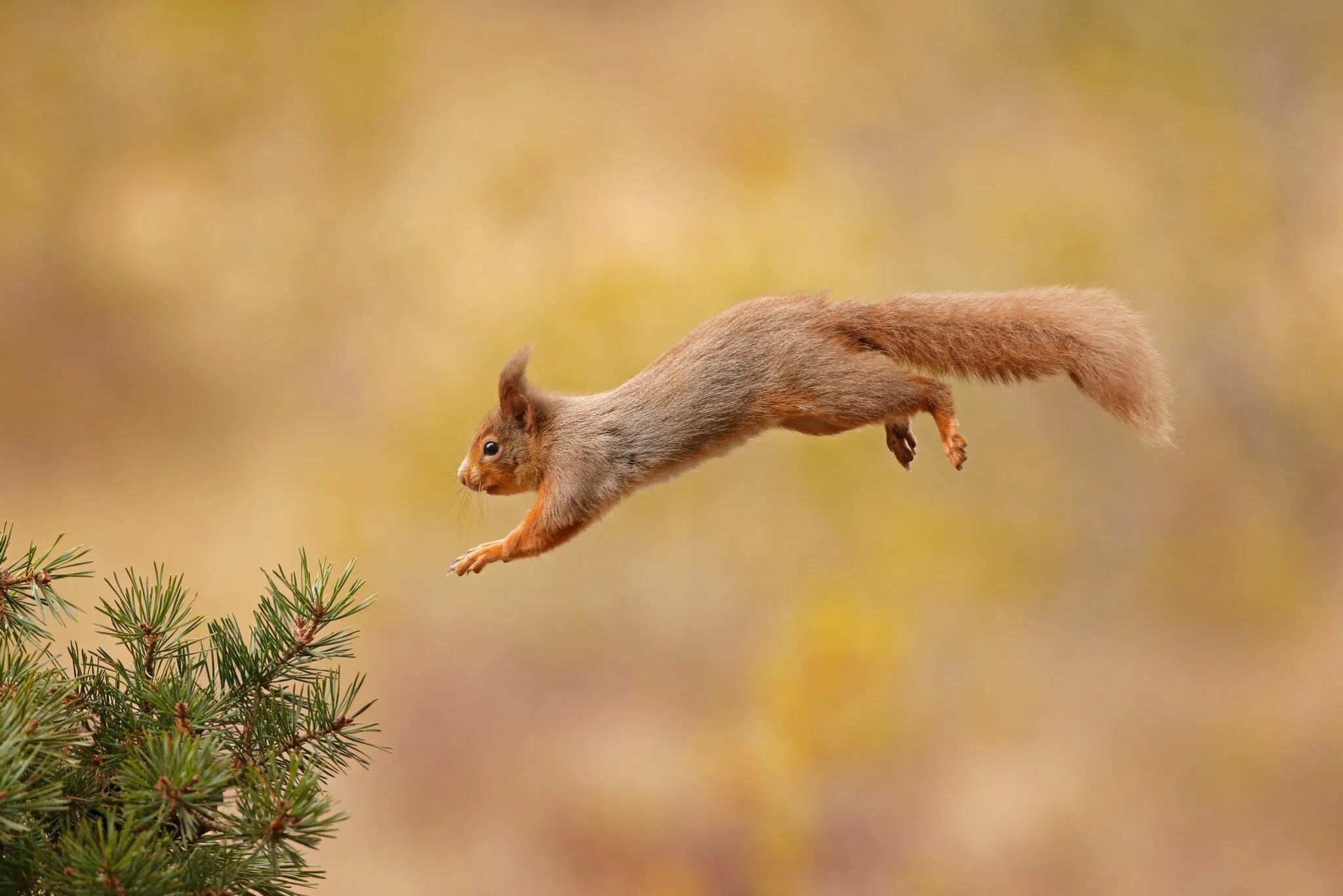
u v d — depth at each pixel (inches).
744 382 274.7
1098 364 273.9
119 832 266.8
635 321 500.7
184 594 269.7
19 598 269.1
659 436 275.6
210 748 266.8
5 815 265.6
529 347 277.7
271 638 269.4
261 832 266.4
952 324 274.4
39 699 267.1
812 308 275.0
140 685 268.7
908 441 274.4
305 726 269.0
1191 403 531.5
